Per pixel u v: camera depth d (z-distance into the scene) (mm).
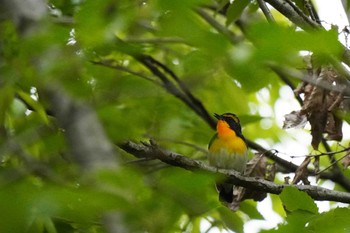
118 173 4871
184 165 10945
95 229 9633
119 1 5746
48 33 5719
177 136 17172
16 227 4879
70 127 5043
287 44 5250
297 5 12719
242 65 5730
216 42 5688
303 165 12148
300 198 9141
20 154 8242
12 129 10266
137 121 15445
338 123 12242
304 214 8836
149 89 16281
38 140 8898
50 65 5859
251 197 13156
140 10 5781
